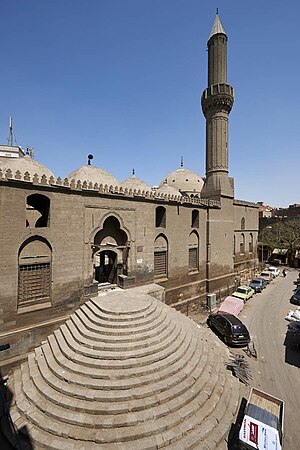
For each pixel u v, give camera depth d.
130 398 8.61
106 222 16.75
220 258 25.45
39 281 12.93
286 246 52.56
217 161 26.06
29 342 12.06
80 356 10.17
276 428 7.83
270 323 20.59
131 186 25.83
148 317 12.37
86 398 8.55
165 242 20.05
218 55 25.91
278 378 12.90
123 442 7.61
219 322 17.75
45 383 9.55
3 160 19.38
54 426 7.97
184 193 33.53
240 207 37.53
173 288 20.36
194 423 8.41
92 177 20.47
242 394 10.90
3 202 11.35
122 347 10.34
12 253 11.64
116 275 17.81
